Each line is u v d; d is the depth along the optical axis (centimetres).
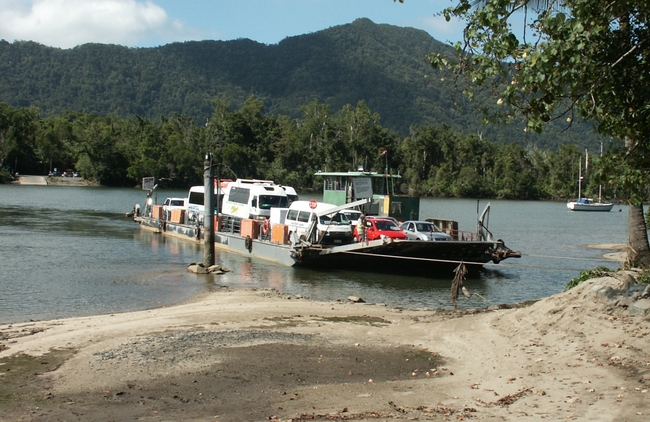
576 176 12656
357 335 1440
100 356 1216
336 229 3058
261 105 12825
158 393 992
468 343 1329
